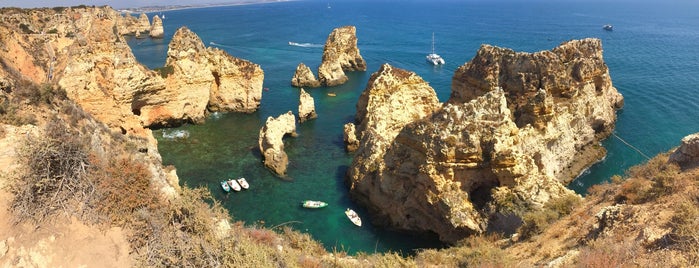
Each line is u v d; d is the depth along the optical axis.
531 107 46.88
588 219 26.06
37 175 17.66
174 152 56.06
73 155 18.50
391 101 56.62
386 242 37.47
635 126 62.44
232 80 71.06
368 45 141.62
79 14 81.06
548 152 46.16
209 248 17.88
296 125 66.44
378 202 40.41
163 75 61.72
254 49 138.62
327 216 41.44
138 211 17.97
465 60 114.75
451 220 33.62
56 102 24.47
